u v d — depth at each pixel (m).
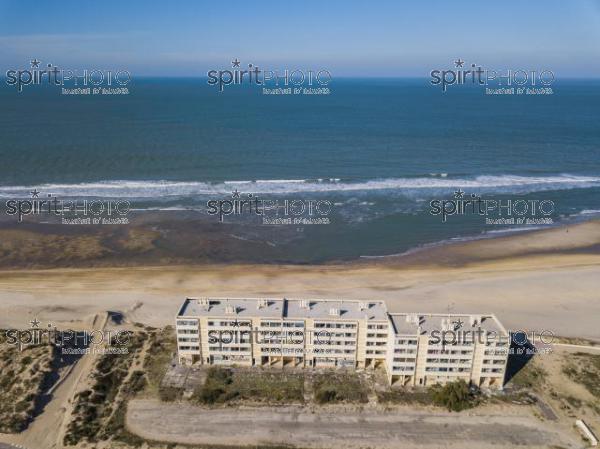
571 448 80.25
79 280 129.50
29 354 98.06
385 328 93.69
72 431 81.81
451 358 90.62
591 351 104.06
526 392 91.88
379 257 147.38
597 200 194.38
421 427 83.81
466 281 132.12
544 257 147.75
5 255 141.88
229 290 125.88
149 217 169.00
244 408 87.38
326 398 88.94
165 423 84.12
